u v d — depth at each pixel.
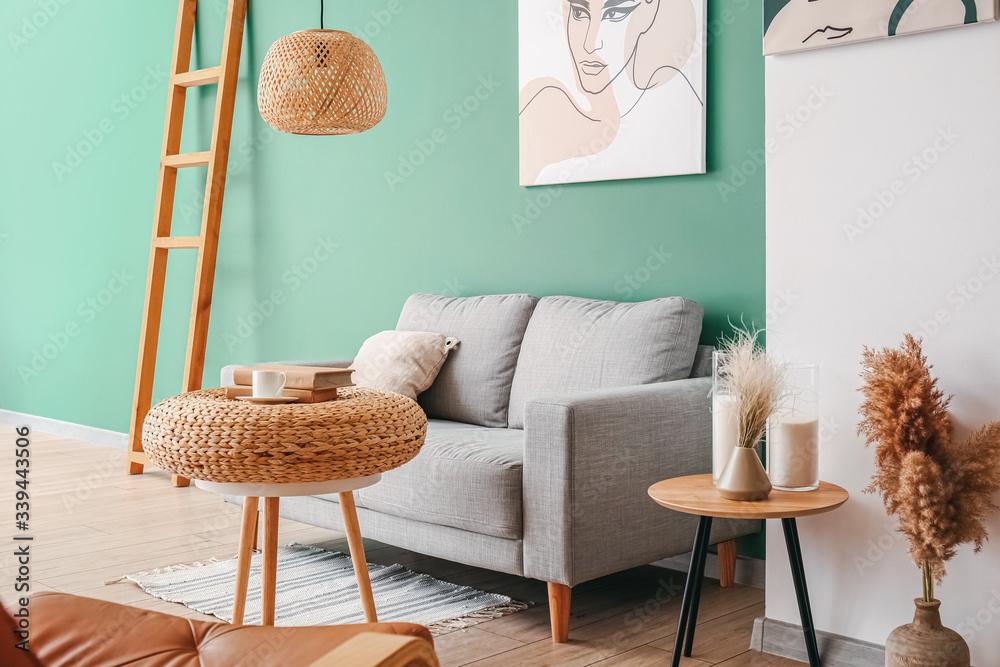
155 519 3.67
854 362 2.15
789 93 2.22
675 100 3.00
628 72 3.12
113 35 5.20
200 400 1.98
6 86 5.96
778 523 2.29
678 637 2.13
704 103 2.94
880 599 2.13
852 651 2.15
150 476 4.52
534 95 3.39
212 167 4.43
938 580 1.91
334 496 2.93
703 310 2.89
